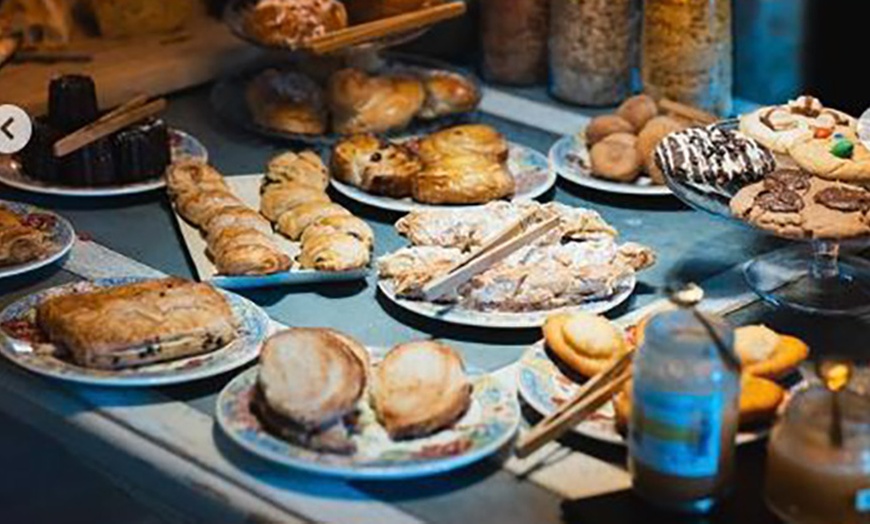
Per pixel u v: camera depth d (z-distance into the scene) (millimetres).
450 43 2275
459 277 1478
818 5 2068
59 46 2172
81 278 1599
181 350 1389
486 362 1423
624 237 1689
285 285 1571
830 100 2123
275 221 1688
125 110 1825
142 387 1374
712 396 1123
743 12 2084
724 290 1560
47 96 1953
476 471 1241
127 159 1806
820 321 1493
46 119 1848
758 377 1290
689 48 1934
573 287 1495
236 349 1411
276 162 1793
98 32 2225
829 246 1577
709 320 1154
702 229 1708
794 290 1550
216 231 1631
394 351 1320
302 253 1601
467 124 1988
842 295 1543
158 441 1299
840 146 1579
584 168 1835
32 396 1377
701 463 1145
